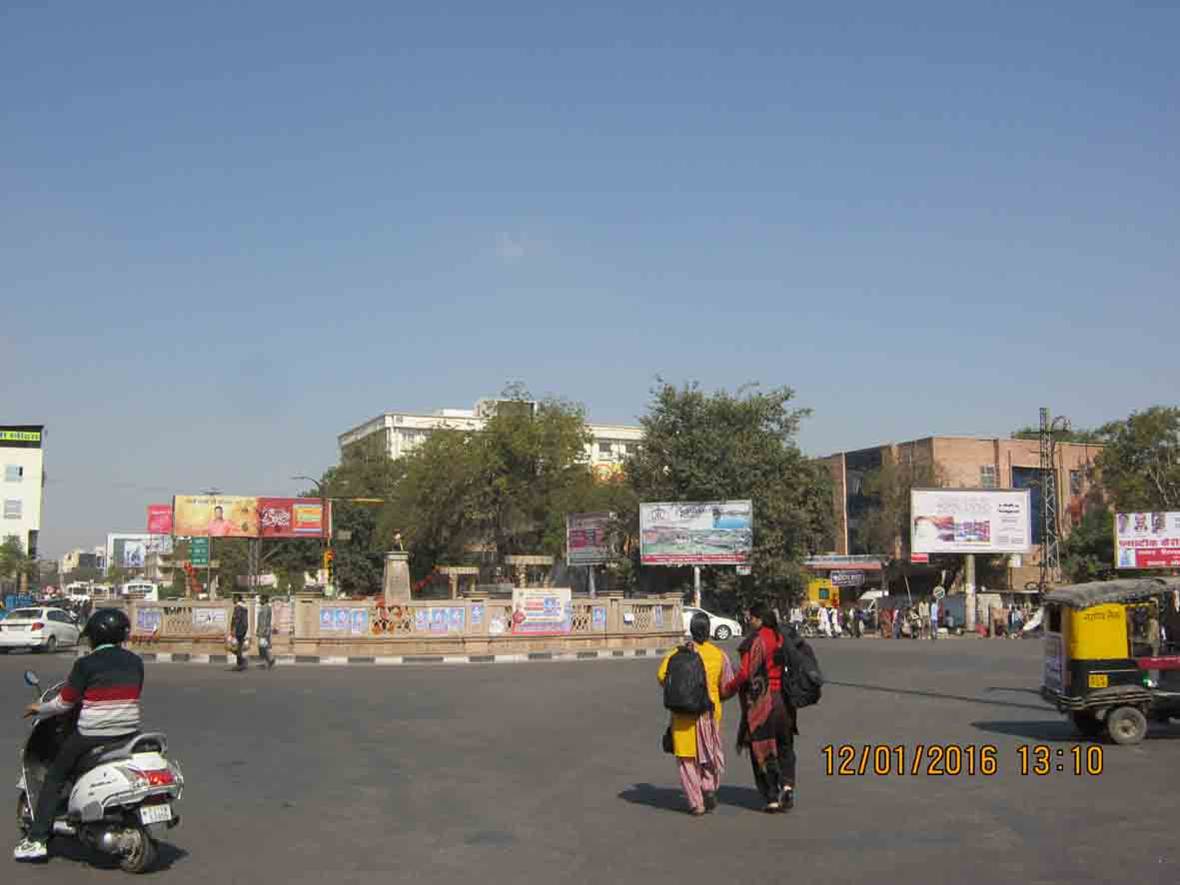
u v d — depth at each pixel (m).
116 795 7.76
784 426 62.44
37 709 8.13
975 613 58.00
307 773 12.10
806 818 9.62
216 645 33.50
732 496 59.38
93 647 8.25
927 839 8.74
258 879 7.69
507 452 67.31
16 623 37.81
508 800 10.57
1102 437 76.94
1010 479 73.00
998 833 8.93
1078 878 7.47
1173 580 14.33
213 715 17.66
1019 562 70.19
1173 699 13.91
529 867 7.96
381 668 29.39
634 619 37.03
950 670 27.55
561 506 65.75
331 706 19.11
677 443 60.72
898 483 72.56
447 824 9.48
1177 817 9.51
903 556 71.44
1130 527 56.66
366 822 9.58
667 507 53.66
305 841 8.86
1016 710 18.05
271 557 90.75
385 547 67.94
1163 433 68.56
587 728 16.14
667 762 12.95
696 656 9.80
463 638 33.59
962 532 58.06
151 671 28.12
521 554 69.12
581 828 9.29
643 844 8.66
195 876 7.79
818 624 56.06
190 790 11.09
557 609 35.16
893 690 21.83
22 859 8.12
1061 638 14.40
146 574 122.75
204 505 59.00
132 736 8.17
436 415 146.50
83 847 8.60
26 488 103.88
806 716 17.39
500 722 16.86
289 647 32.91
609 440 156.38
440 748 14.07
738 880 7.54
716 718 9.92
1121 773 11.84
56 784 8.05
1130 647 14.10
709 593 60.09
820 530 63.34
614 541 61.38
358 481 92.00
